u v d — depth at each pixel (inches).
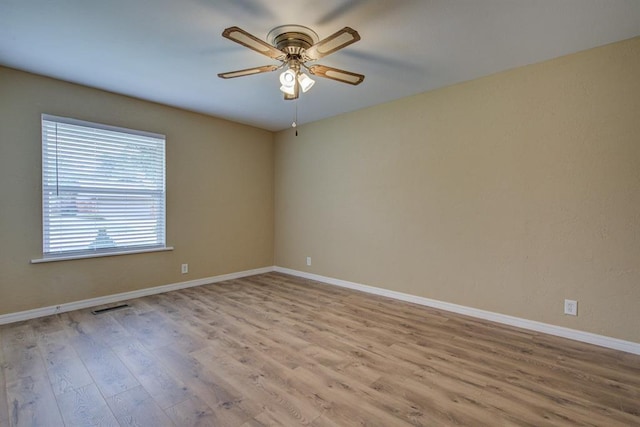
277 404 70.7
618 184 95.8
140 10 80.8
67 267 129.2
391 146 149.9
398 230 148.5
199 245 171.8
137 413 67.5
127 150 144.8
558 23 85.6
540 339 104.4
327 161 178.1
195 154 168.7
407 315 127.0
